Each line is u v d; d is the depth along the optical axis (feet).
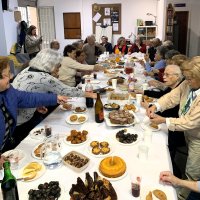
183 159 7.13
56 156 4.63
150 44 20.49
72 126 6.20
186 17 25.63
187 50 26.68
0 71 5.03
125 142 5.25
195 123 5.16
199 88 5.43
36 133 5.77
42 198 3.55
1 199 3.69
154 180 4.10
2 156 4.66
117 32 27.73
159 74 10.78
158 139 5.45
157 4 26.35
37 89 6.83
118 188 3.91
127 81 10.66
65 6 27.50
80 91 7.15
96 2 27.04
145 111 7.11
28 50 22.29
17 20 22.39
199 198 5.34
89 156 4.80
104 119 6.50
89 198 3.43
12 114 5.49
